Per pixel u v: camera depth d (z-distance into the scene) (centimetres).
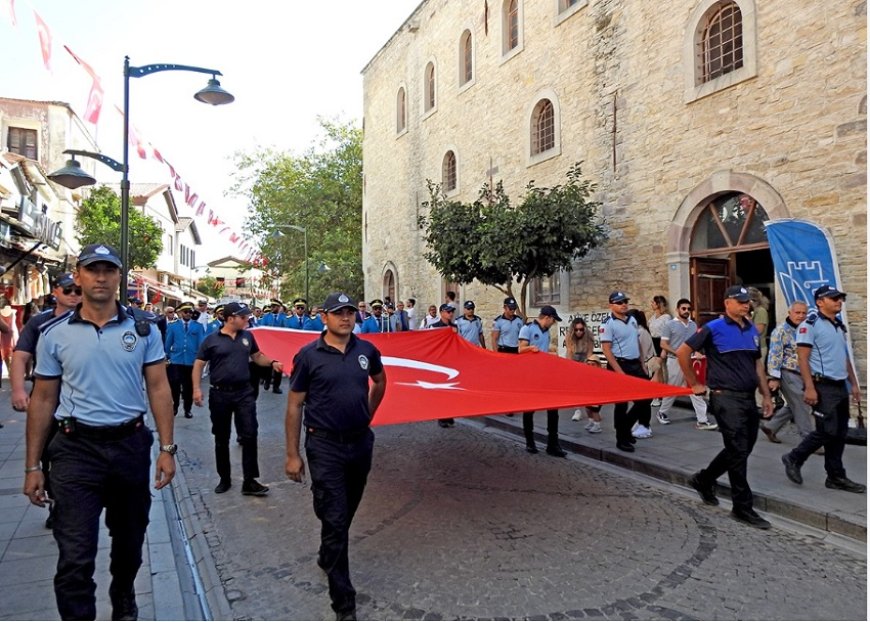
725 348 489
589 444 723
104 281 287
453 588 377
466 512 518
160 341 317
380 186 2244
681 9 973
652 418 888
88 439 284
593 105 1166
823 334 523
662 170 1012
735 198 912
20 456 660
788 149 809
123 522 304
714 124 917
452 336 797
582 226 1044
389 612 349
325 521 346
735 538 455
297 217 3173
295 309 1433
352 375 363
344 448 358
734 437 484
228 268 5594
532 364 661
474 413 464
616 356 723
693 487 544
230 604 364
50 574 379
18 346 395
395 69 2097
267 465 686
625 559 417
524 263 1091
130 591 315
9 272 1719
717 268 987
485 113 1536
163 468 314
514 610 349
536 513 514
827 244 749
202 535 474
